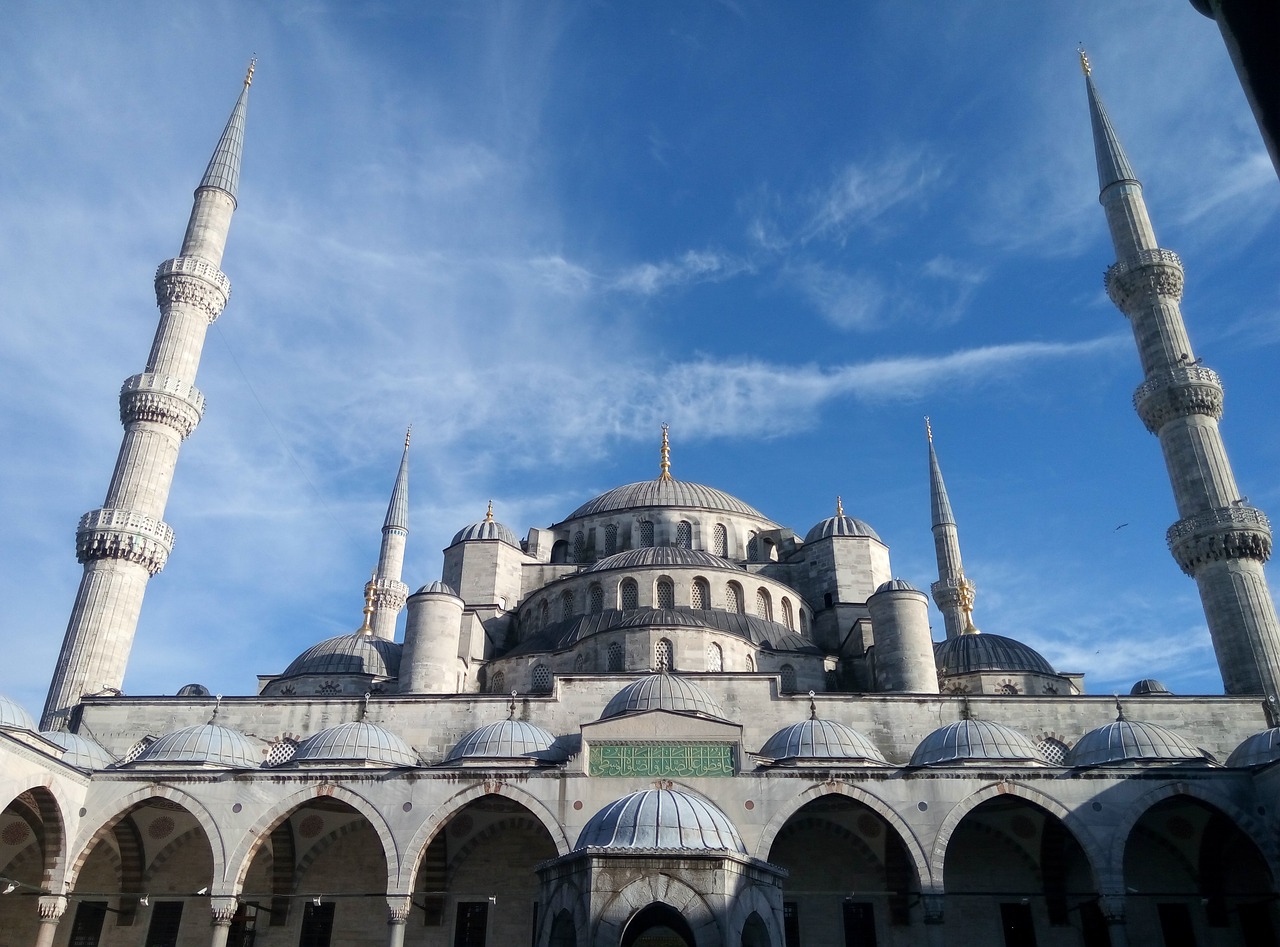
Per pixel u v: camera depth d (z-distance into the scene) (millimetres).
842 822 43625
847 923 42438
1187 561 52500
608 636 49250
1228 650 49906
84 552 52875
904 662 48625
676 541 66375
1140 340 58625
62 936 42938
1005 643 53719
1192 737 45906
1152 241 60250
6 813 41344
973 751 39875
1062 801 37625
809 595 61781
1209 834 41969
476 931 43000
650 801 20359
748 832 37125
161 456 56656
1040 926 42312
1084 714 46219
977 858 43656
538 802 37906
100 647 50812
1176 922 42000
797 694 46156
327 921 43406
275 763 44719
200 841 44812
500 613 60094
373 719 46594
